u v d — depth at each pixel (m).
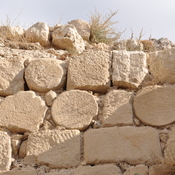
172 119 5.31
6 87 5.81
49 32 7.50
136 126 5.35
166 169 4.94
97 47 7.75
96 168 5.07
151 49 7.64
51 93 5.70
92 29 8.11
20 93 5.69
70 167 5.16
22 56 6.12
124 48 7.73
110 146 5.17
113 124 5.34
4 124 5.48
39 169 5.16
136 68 5.79
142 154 5.09
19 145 5.39
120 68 5.79
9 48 6.66
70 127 5.40
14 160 5.28
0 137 5.38
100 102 5.61
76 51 7.21
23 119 5.50
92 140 5.23
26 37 7.28
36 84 5.79
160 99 5.45
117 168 5.05
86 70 5.81
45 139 5.32
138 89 5.69
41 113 5.54
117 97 5.53
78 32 7.96
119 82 5.70
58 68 5.90
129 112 5.41
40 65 5.91
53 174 5.08
